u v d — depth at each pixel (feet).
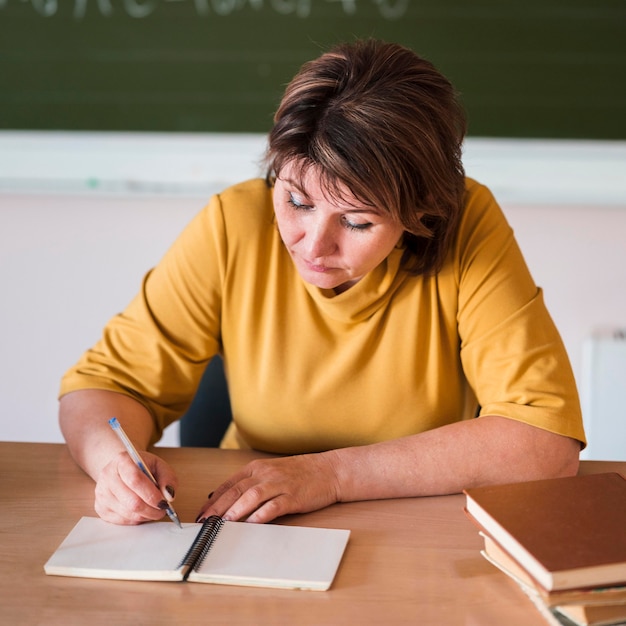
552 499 3.23
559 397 3.97
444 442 3.86
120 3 7.01
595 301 7.39
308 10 6.97
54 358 7.65
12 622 2.92
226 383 5.25
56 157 7.23
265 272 4.35
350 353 4.27
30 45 7.07
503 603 3.05
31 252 7.47
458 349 4.36
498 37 6.97
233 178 7.25
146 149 7.22
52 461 4.11
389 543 3.42
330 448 4.41
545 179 7.18
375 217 3.48
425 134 3.41
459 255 4.22
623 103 7.02
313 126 3.37
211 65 7.08
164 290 4.39
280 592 3.09
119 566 3.17
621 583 2.84
